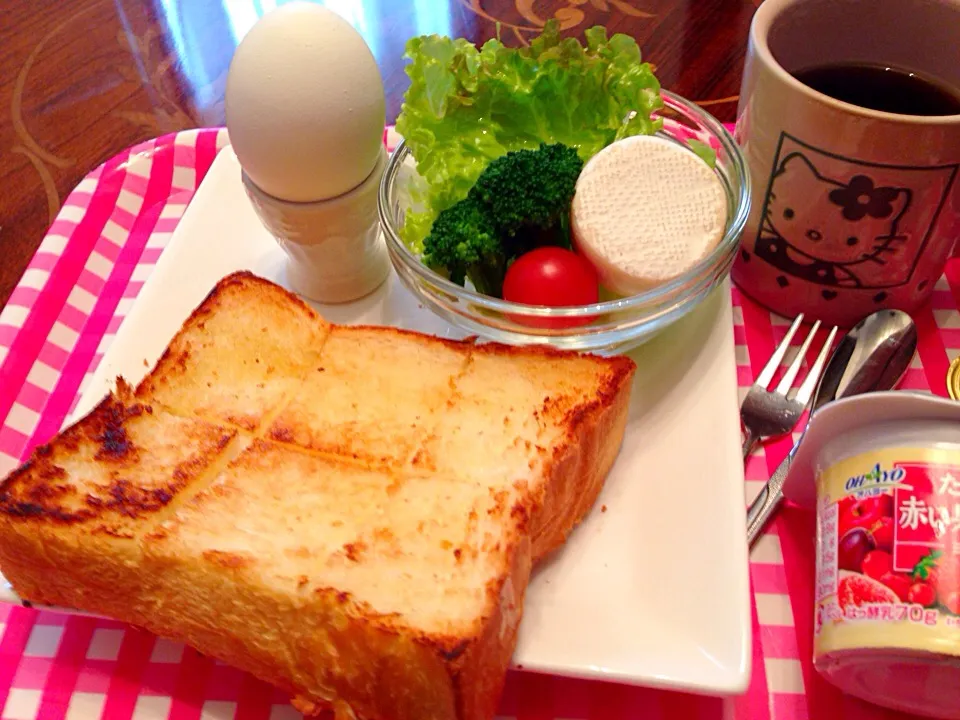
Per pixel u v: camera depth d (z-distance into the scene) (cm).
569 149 26
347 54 23
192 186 34
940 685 18
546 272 24
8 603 22
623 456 23
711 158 27
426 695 18
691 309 24
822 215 23
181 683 21
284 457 21
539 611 20
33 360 28
